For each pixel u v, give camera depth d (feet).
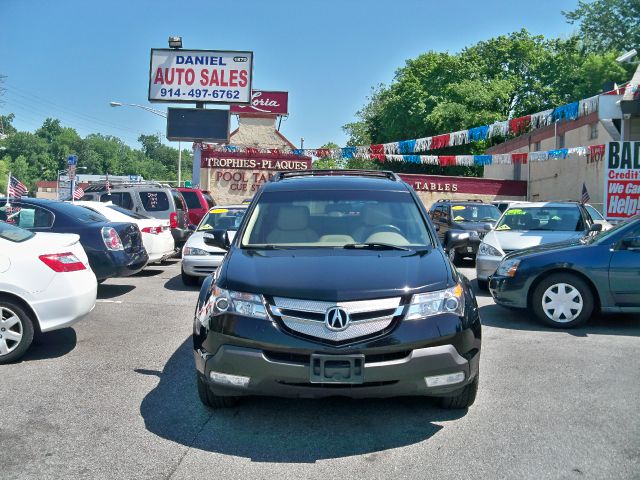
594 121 78.84
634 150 47.67
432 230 17.12
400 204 17.90
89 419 14.51
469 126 126.72
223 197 95.86
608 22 132.36
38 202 30.45
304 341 12.67
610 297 23.54
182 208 52.70
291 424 14.25
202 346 13.74
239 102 83.71
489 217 50.98
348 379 12.53
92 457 12.46
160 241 40.14
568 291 24.08
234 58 83.82
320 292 12.96
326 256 14.97
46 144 341.21
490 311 27.66
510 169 115.44
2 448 12.88
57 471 11.84
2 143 312.71
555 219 35.14
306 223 17.21
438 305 13.35
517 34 146.10
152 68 83.66
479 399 15.78
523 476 11.59
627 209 47.93
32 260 19.20
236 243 16.65
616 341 21.88
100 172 360.07
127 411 15.03
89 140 365.40
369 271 13.87
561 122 91.40
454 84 131.44
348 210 17.57
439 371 12.93
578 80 135.64
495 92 129.90
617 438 13.26
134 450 12.82
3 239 19.43
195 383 17.21
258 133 101.40
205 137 84.33
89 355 20.18
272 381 12.78
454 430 13.82
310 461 12.32
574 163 86.02
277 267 14.26
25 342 19.13
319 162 183.11
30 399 15.87
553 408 15.10
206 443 13.19
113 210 38.88
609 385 16.79
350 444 13.14
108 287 35.55
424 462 12.23
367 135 179.11
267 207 17.81
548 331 23.59
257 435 13.62
